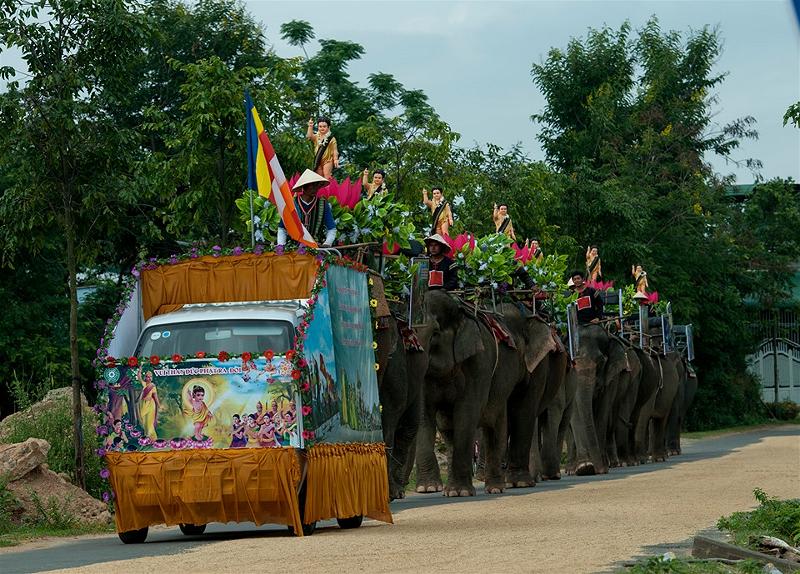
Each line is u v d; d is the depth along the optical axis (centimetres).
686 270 8194
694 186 8419
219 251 1961
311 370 1825
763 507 1931
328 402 1880
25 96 2670
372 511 2017
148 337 1886
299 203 2191
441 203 3095
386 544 1642
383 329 2288
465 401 2820
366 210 2323
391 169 5178
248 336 1852
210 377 1814
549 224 7538
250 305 1900
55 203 2778
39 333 4744
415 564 1418
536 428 3603
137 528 1836
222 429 1803
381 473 2072
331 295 1945
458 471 2845
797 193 9781
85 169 2755
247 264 1958
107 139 2739
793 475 3186
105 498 1841
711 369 8469
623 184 8144
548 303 3600
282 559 1486
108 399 1845
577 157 8606
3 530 2111
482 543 1647
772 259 8800
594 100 8719
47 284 4753
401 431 2623
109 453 1838
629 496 2598
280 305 1903
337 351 1948
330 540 1716
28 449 2281
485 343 2855
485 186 5722
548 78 9125
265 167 2205
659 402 5131
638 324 5103
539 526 1909
